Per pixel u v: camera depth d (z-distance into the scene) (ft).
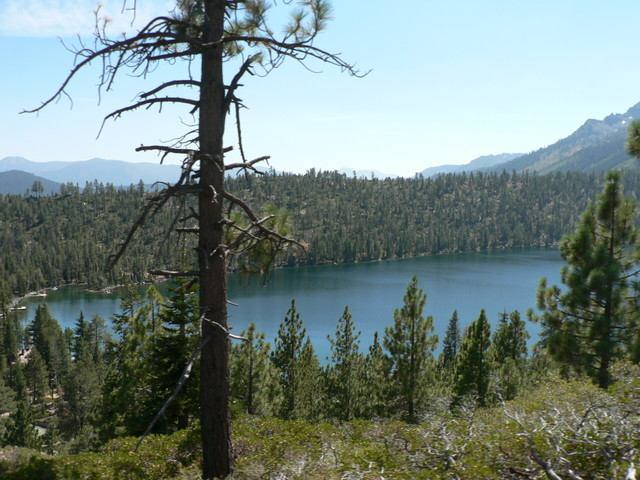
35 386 299.99
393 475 19.20
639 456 17.26
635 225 48.49
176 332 66.23
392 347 85.10
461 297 506.89
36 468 25.43
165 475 28.66
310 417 111.65
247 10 27.71
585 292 47.85
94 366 272.10
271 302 497.05
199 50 25.66
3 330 374.02
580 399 24.59
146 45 24.29
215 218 25.57
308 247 29.30
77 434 240.32
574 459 18.20
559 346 49.55
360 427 33.86
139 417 62.44
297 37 26.94
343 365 123.75
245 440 31.81
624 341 46.60
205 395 26.18
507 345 119.03
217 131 25.75
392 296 526.16
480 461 18.92
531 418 22.36
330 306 472.44
